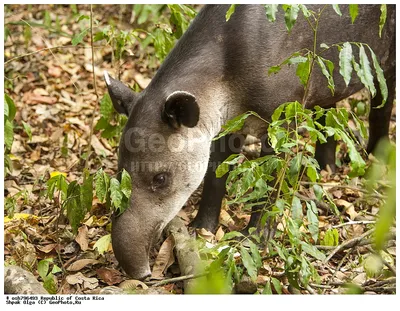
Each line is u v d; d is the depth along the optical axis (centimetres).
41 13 966
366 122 714
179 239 471
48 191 484
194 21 515
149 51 842
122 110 494
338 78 538
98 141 677
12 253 487
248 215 546
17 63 852
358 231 511
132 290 428
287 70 502
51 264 486
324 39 520
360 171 375
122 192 440
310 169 405
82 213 468
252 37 491
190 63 490
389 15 561
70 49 886
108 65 853
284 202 401
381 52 567
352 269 458
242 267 432
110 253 495
